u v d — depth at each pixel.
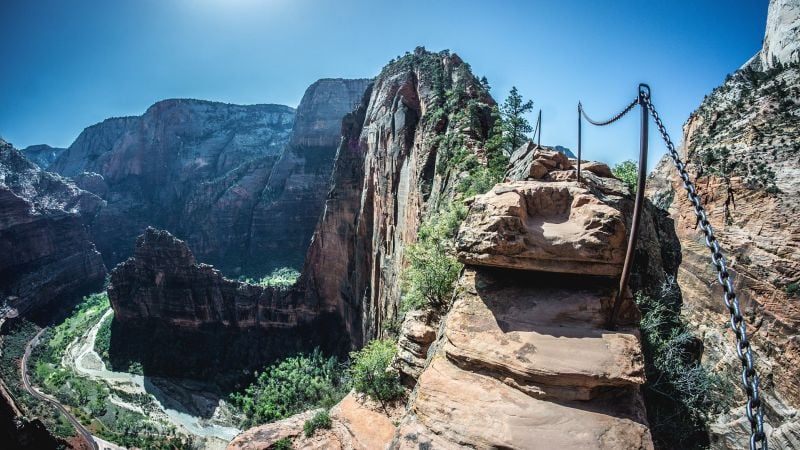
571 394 10.89
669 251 26.25
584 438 10.00
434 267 25.59
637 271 22.38
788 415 17.64
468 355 12.38
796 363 17.78
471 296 14.15
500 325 12.84
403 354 25.64
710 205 24.09
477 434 10.52
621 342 11.60
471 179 35.75
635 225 10.02
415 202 53.66
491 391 11.51
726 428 16.91
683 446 16.59
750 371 4.74
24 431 61.84
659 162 35.41
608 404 10.78
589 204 13.86
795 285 18.58
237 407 92.44
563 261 12.97
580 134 16.44
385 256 68.19
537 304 13.14
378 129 84.38
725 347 20.08
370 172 87.12
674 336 20.59
